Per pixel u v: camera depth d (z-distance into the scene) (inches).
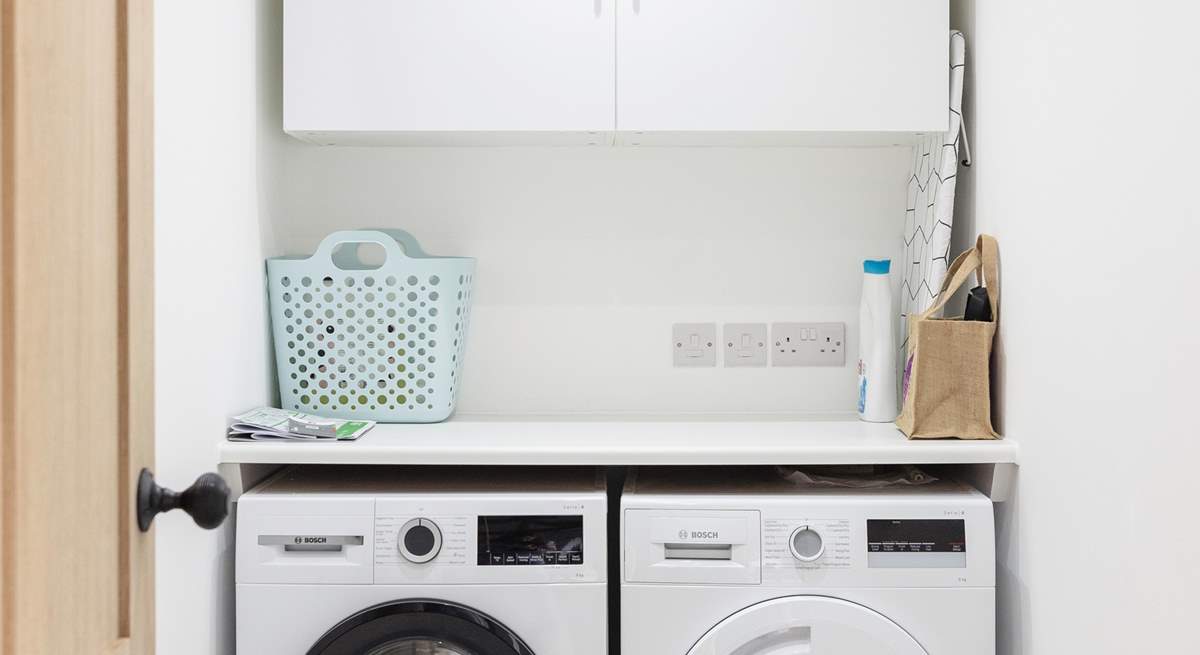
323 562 66.4
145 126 34.8
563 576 66.6
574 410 87.0
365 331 78.3
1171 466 48.8
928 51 75.4
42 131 27.8
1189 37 46.9
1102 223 56.0
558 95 75.5
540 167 86.5
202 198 64.7
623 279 87.0
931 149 79.2
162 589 58.3
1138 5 51.8
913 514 67.2
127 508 33.4
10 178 26.4
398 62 75.4
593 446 69.7
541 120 75.5
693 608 67.0
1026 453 67.2
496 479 74.3
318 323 78.4
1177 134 48.1
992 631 66.7
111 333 32.5
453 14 75.4
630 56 75.4
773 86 75.5
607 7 75.4
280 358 79.0
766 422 82.0
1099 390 56.4
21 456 26.8
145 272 34.8
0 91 26.3
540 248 86.7
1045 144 63.8
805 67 75.4
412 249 84.7
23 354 26.9
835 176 86.6
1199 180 46.1
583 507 67.1
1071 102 59.9
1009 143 70.0
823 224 86.7
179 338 60.7
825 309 87.0
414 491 69.7
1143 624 51.6
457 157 86.4
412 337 78.4
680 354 87.1
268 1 79.3
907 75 75.4
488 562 66.5
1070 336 60.2
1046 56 63.5
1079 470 59.1
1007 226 70.4
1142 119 51.4
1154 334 50.4
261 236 77.7
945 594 66.6
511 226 86.7
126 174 33.3
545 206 86.7
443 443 70.3
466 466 79.1
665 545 67.9
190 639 62.7
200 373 64.4
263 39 78.0
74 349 29.8
